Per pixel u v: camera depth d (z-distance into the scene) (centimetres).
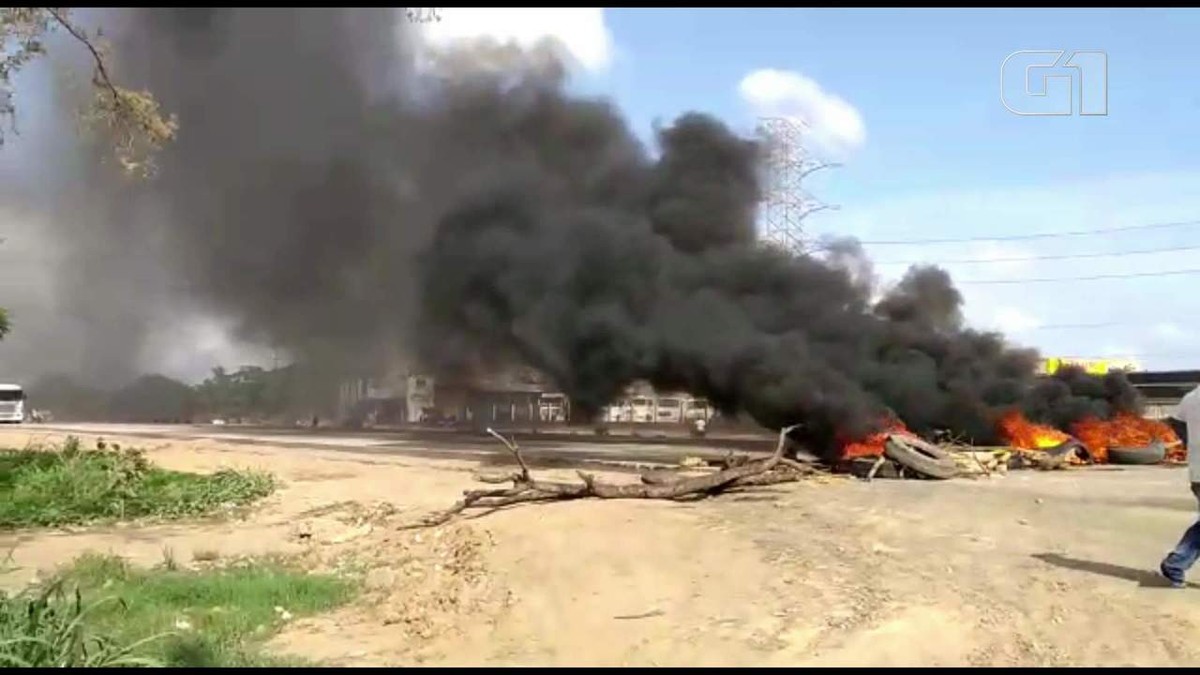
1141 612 735
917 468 1764
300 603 903
